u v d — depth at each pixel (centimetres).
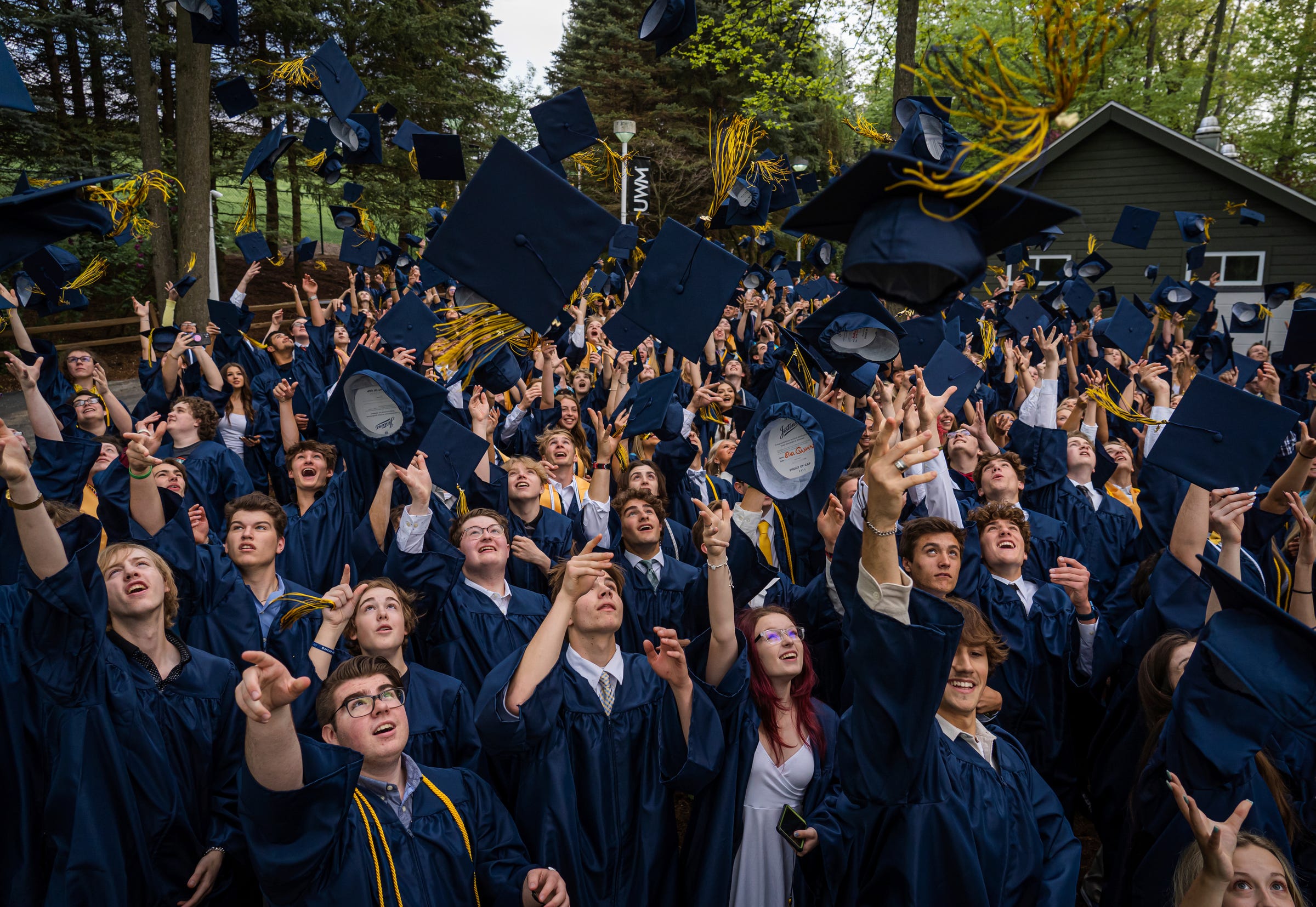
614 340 679
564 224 265
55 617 266
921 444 229
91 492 390
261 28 2122
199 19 522
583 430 649
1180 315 1048
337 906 244
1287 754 314
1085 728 421
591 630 327
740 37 1850
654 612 441
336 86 573
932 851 253
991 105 129
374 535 416
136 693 294
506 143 263
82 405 607
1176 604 358
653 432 545
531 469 495
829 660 409
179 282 807
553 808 305
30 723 281
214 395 728
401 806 271
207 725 306
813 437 281
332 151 666
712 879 318
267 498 404
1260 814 266
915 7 1282
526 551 436
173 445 582
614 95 2670
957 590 402
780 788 321
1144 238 1049
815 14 1681
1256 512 407
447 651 391
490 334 331
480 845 283
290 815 233
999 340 934
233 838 304
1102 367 962
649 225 2189
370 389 371
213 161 2094
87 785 271
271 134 681
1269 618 254
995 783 277
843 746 260
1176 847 270
